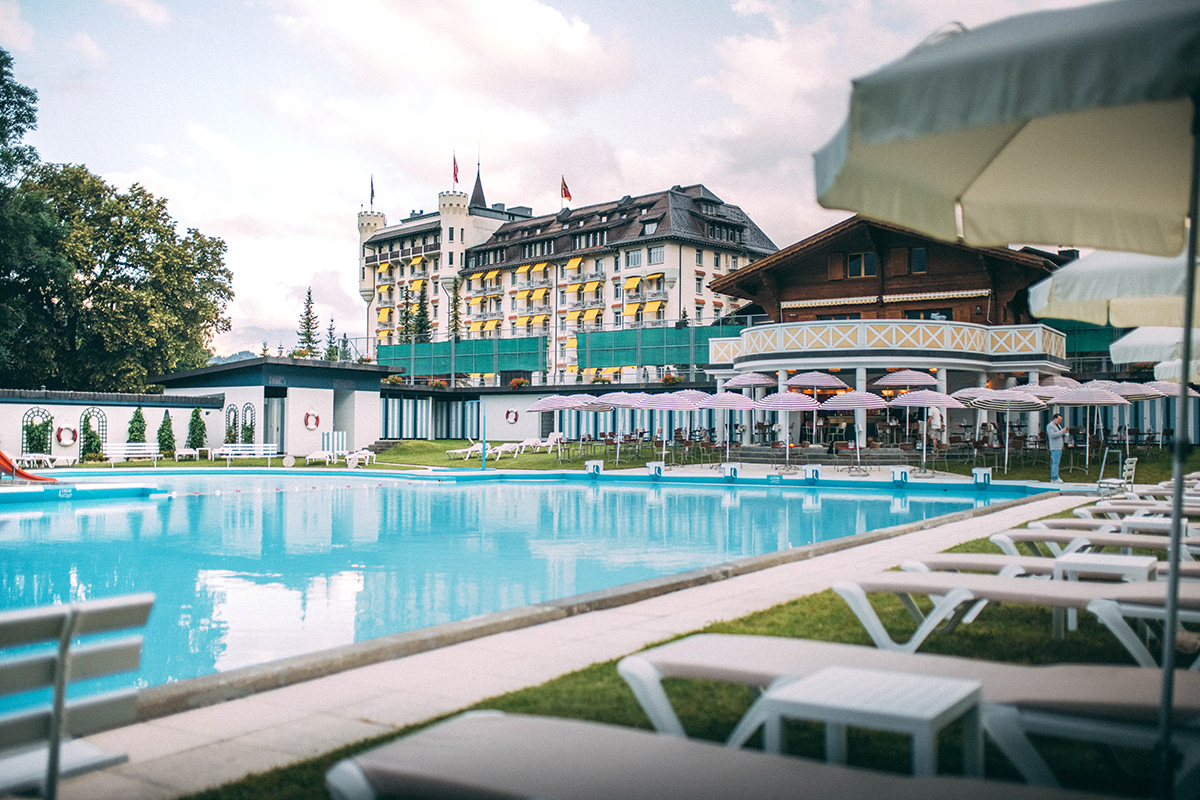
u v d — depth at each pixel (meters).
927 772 2.89
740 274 40.59
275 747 4.62
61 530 17.42
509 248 89.12
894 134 2.77
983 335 33.94
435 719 5.04
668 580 9.23
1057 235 4.62
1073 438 33.47
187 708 5.29
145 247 54.53
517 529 17.81
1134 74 2.49
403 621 9.48
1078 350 46.09
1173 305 7.67
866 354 32.06
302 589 11.31
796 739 4.64
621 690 5.48
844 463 32.19
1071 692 3.67
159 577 12.18
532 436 49.22
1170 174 4.28
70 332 53.09
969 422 37.66
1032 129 4.01
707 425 42.44
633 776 2.79
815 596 8.71
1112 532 9.80
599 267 80.44
